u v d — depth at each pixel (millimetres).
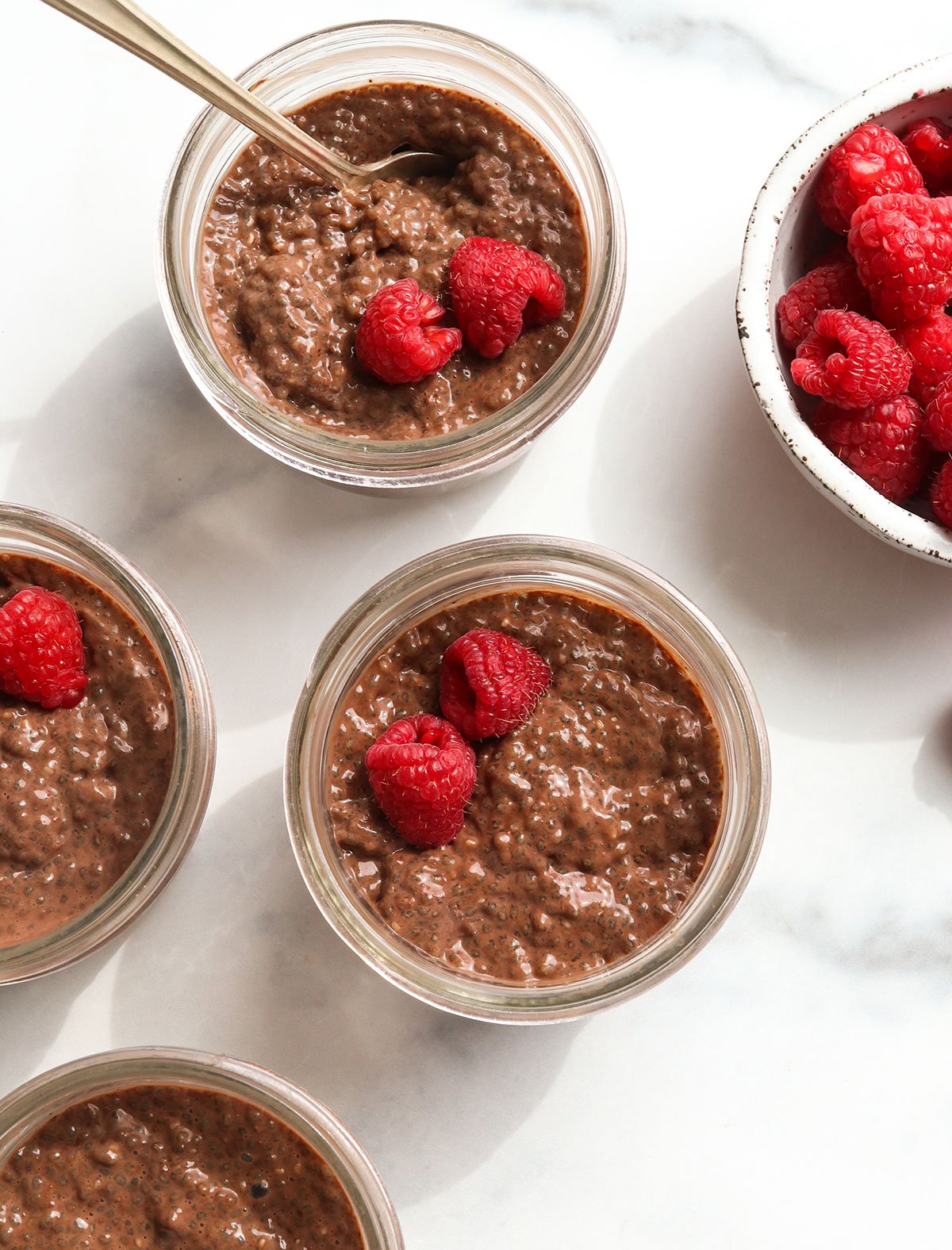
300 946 577
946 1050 572
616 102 582
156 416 584
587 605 549
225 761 579
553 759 542
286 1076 575
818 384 536
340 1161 538
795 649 577
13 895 546
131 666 551
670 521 579
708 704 544
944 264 533
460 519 581
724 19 581
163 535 583
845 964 573
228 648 580
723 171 580
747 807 532
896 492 549
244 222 560
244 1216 545
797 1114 573
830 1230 571
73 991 578
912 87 541
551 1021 524
